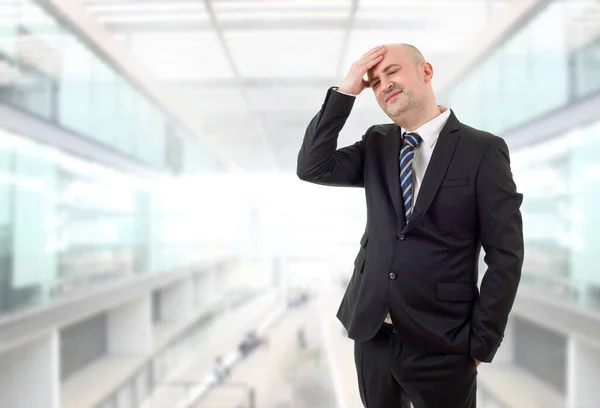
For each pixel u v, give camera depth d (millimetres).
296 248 33219
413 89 1601
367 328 1631
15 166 5984
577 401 6379
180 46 8789
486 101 7859
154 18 7602
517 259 1492
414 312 1567
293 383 12852
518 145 7066
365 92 11508
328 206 30000
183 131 15195
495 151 1557
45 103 6445
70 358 10383
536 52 6266
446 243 1555
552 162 6434
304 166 1756
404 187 1638
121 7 7207
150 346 12453
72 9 6699
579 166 5852
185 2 7219
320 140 1707
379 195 1688
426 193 1561
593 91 5102
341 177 1821
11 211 5918
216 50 8992
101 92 8531
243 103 13523
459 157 1568
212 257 21875
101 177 8914
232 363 16797
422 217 1562
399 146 1706
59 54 6621
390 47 1651
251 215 33469
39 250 6539
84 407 8641
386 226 1645
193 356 17359
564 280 6066
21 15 5582
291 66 9852
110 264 9367
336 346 11195
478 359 1528
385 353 1681
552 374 8008
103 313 12211
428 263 1560
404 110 1615
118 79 9305
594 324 5094
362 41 8445
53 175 6996
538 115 6348
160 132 13336
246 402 12953
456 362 1561
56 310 6695
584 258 5777
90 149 8242
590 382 6418
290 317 25125
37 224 6504
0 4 5219
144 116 11648
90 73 7852
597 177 5578
